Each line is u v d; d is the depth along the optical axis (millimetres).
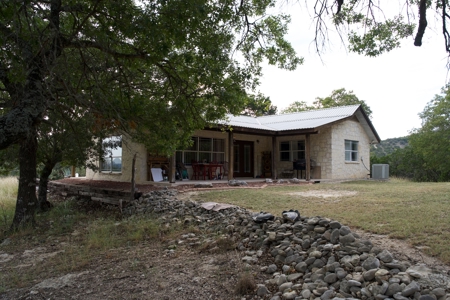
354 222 5633
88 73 6918
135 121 7668
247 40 7535
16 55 5887
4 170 12047
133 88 7652
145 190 10383
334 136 16375
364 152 19219
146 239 6711
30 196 8359
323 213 6531
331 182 15422
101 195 11344
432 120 24031
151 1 5555
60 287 4512
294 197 8984
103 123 7613
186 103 7836
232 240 5859
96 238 6738
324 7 6043
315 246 4691
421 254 4137
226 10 6633
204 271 4789
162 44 5688
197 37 6582
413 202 7426
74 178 18141
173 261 5293
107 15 6027
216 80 6828
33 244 6980
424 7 5156
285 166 17703
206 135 15148
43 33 5988
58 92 6445
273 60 7938
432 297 3201
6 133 5168
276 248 5008
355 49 7242
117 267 5160
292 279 4230
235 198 9000
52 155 10602
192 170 14641
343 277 3910
